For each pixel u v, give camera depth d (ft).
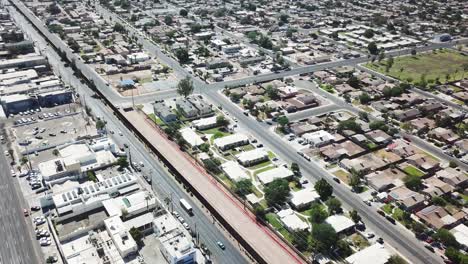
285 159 608.60
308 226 465.88
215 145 635.25
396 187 536.83
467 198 529.04
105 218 453.58
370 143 655.35
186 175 554.46
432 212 488.02
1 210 483.92
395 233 466.29
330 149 625.82
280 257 425.28
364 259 413.80
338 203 490.49
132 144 638.53
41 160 576.20
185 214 489.26
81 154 568.41
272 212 495.82
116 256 404.98
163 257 417.49
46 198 485.97
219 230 468.34
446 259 429.38
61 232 429.38
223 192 526.57
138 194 492.13
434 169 587.27
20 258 415.85
